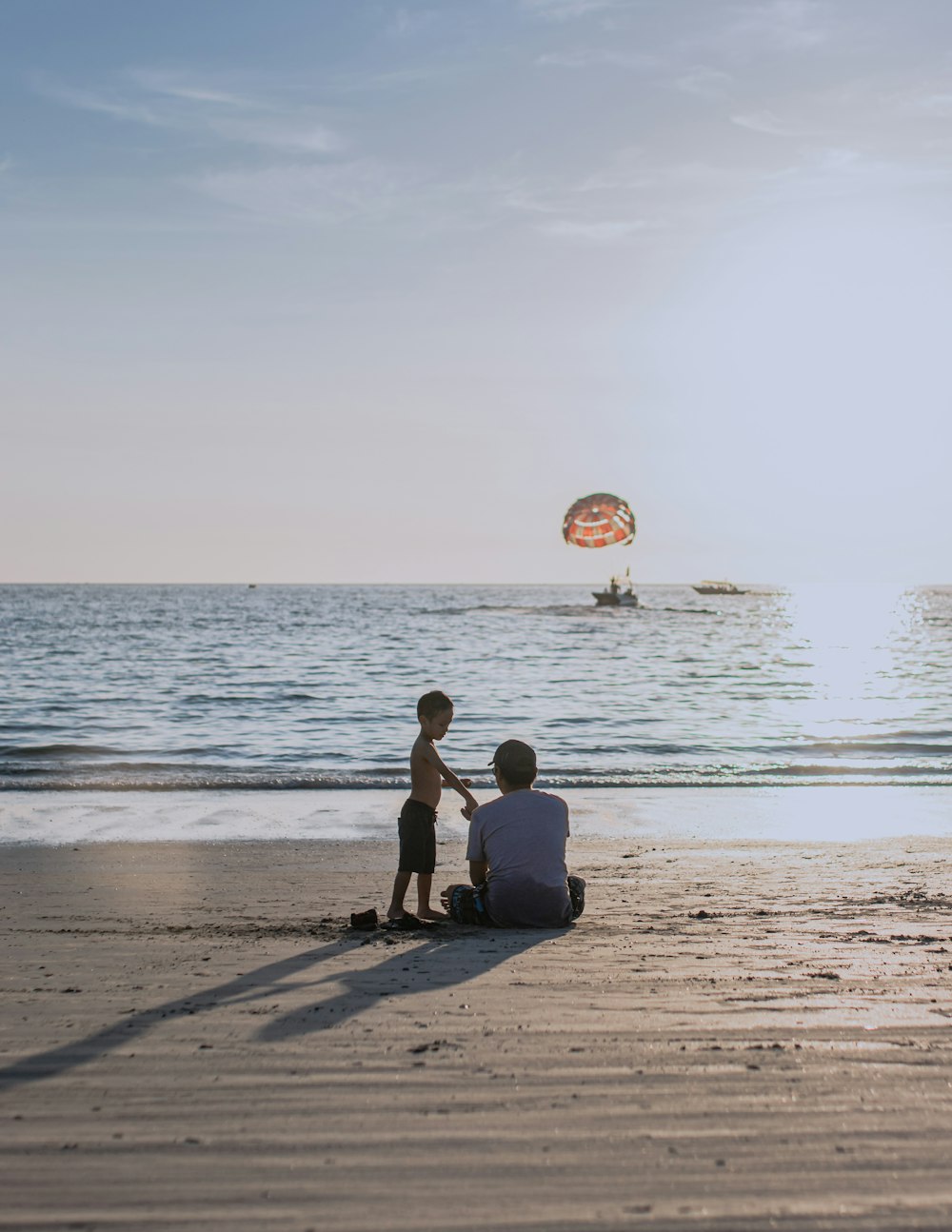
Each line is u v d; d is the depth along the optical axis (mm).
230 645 59656
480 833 6707
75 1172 2846
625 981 4980
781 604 193750
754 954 5617
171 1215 2615
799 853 9961
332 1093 3428
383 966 5352
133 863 9453
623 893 7938
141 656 49219
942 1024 4168
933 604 198000
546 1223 2574
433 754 6891
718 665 45938
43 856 9766
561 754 18703
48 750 19062
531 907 6535
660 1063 3711
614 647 60281
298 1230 2543
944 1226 2551
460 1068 3666
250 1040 4012
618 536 66125
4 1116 3236
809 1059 3736
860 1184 2756
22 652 51906
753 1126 3129
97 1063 3738
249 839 10758
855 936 6148
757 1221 2580
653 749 19375
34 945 5957
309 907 7496
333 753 18812
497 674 39500
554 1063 3721
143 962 5477
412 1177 2814
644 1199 2688
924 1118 3184
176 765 17172
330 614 117438
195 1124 3168
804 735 21609
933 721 24391
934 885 8289
